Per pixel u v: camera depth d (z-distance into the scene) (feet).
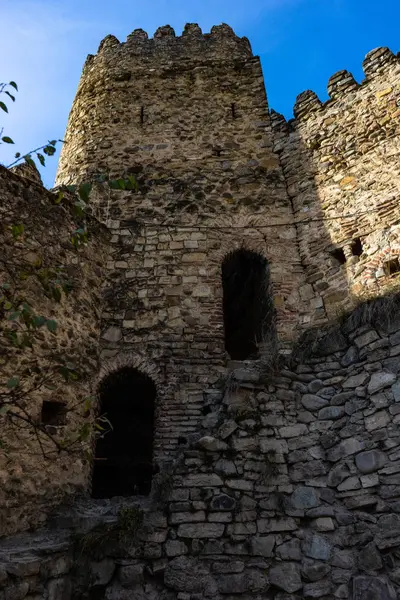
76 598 17.12
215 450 20.16
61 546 17.67
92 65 44.78
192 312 28.86
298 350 24.07
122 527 18.40
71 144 39.19
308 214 32.65
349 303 28.07
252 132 37.73
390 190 30.14
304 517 19.15
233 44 44.42
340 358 22.88
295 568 17.88
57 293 14.10
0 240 23.03
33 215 25.43
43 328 23.40
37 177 28.50
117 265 30.55
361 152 32.78
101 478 31.40
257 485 19.72
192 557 18.02
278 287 30.09
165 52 43.80
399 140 31.53
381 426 19.98
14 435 20.02
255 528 18.72
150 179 34.99
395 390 20.30
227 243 31.83
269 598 17.34
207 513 18.86
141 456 32.27
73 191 12.60
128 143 37.35
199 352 27.45
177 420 24.91
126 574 17.62
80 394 24.30
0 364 20.66
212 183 34.78
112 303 29.04
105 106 39.99
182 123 38.45
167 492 19.40
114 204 33.50
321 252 30.81
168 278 30.14
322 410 21.84
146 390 28.86
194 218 32.83
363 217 30.27
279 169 35.65
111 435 32.30
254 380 22.38
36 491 20.04
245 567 17.87
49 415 22.72
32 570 15.94
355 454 20.01
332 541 18.31
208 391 25.89
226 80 41.27
